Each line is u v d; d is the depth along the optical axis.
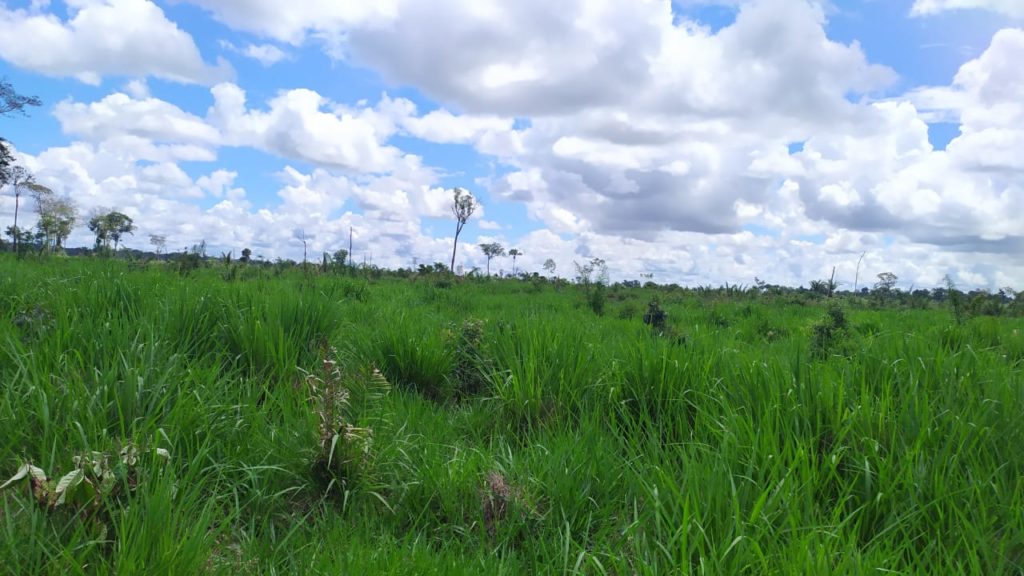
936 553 2.40
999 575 2.16
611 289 23.77
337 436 2.93
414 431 3.74
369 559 2.26
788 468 2.83
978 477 2.71
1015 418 3.15
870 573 2.11
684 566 2.12
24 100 24.34
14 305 4.97
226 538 2.50
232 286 6.11
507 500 2.79
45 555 2.09
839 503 2.61
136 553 2.07
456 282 21.98
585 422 3.61
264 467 2.86
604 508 2.85
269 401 3.68
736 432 3.13
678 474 2.96
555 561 2.44
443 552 2.46
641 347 4.49
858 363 4.10
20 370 3.21
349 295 10.14
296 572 2.25
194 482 2.80
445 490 2.92
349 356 4.92
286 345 4.42
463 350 4.96
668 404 3.81
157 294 5.52
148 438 2.69
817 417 3.24
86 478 2.29
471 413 4.21
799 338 6.20
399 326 5.51
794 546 2.23
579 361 4.40
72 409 2.85
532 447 3.38
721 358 4.41
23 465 2.28
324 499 2.85
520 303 12.38
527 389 4.15
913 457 2.80
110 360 3.49
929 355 4.05
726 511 2.53
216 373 3.69
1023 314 13.35
